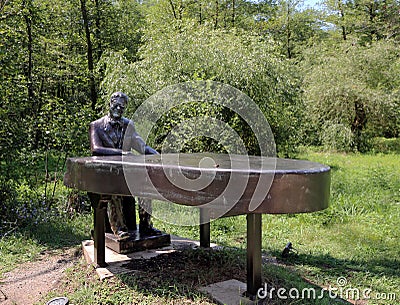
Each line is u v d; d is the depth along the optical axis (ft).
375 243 14.94
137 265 11.05
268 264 12.06
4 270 12.07
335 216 18.49
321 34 78.07
